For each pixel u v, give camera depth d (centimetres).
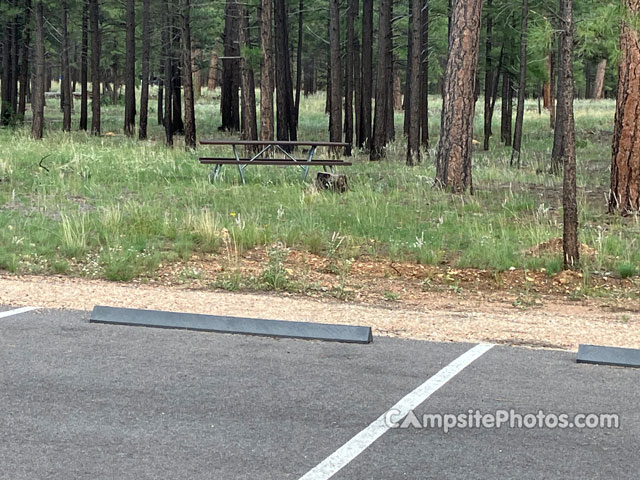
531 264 1074
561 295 952
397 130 4197
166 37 3612
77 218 1245
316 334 657
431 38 3319
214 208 1452
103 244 1129
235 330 672
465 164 1762
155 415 467
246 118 2708
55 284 868
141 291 842
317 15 3994
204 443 425
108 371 551
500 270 1055
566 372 573
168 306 760
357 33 3550
